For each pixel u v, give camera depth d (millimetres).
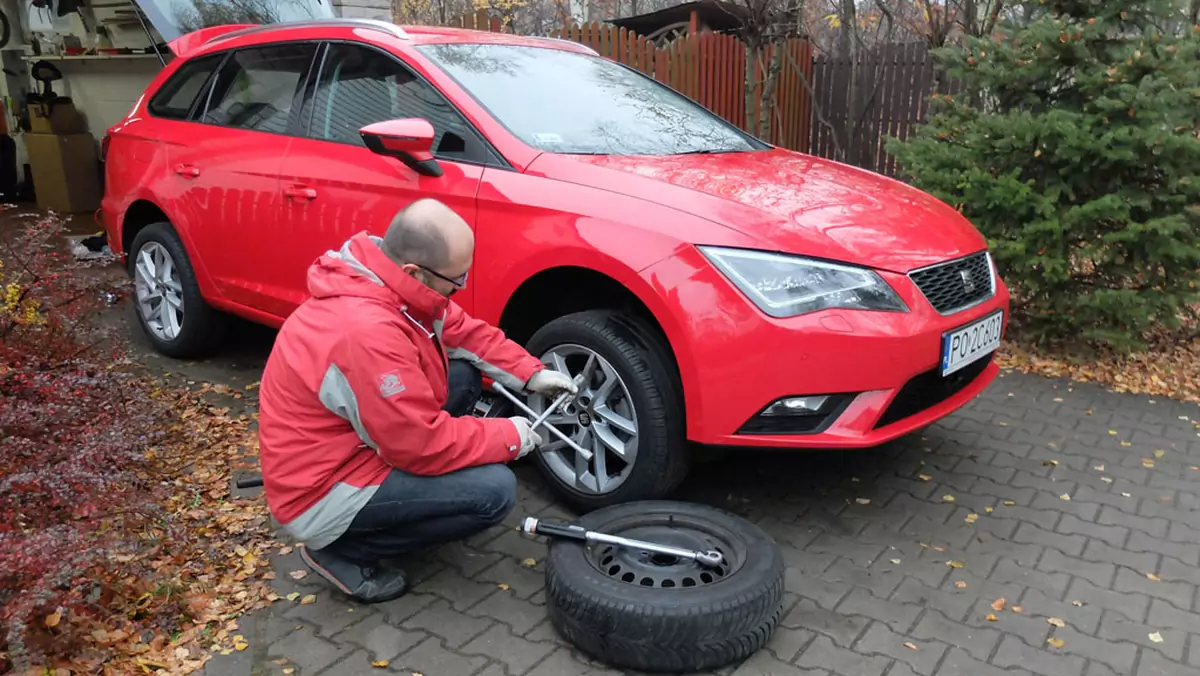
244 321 5668
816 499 3523
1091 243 5129
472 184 3375
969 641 2648
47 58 8094
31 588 2236
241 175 4238
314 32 4207
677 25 10516
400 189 3547
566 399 3053
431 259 2494
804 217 3049
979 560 3102
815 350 2801
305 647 2570
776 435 2906
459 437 2617
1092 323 5270
